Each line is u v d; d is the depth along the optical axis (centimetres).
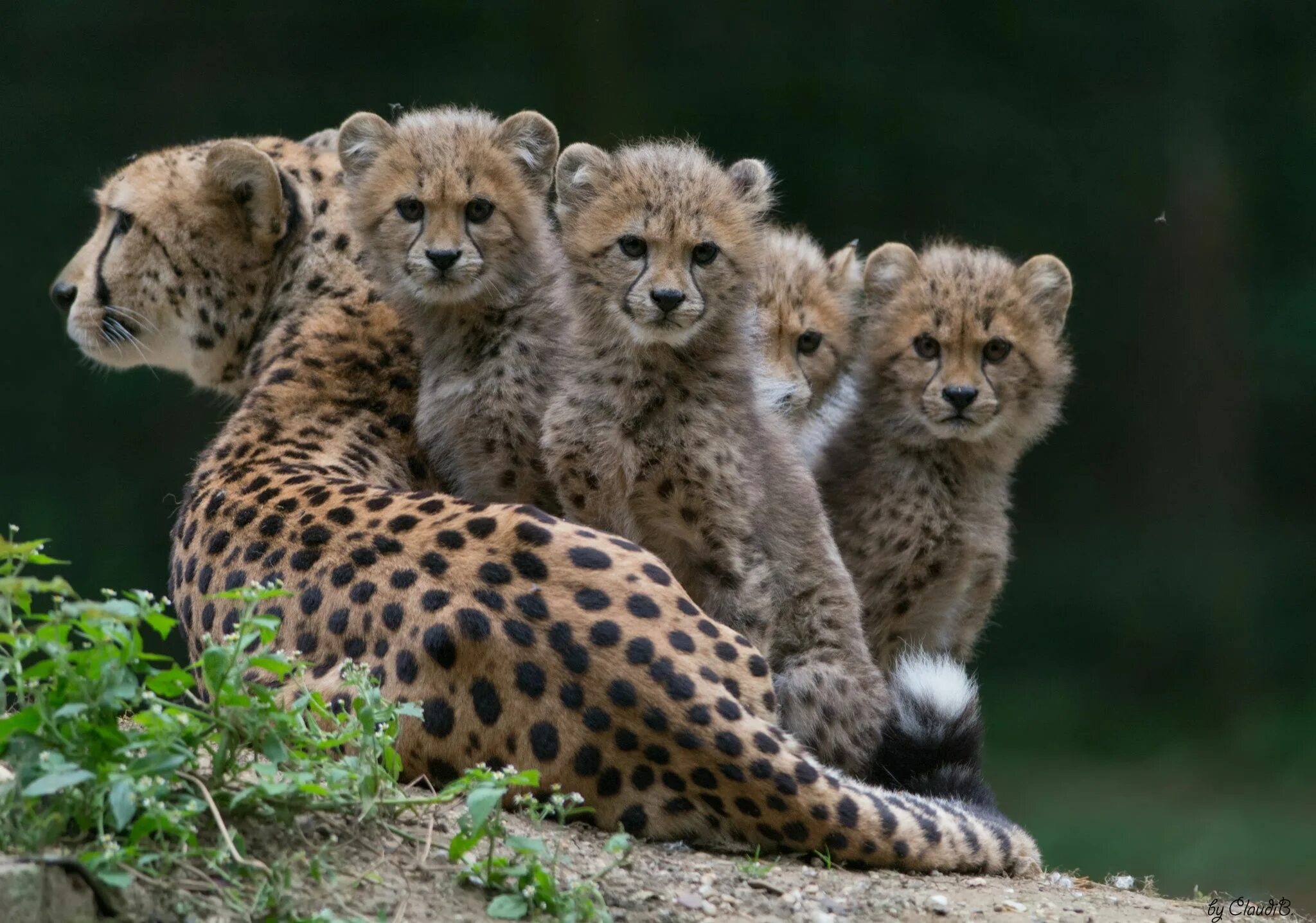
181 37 2630
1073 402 2889
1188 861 2089
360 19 2656
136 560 2477
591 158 1045
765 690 757
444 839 682
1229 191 2916
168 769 612
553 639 725
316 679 754
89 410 2509
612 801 734
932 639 1228
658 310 973
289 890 611
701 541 976
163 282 1093
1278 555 2902
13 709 794
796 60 2714
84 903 573
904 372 1234
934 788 911
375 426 1027
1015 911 729
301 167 1141
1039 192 2825
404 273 1046
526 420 1044
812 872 739
